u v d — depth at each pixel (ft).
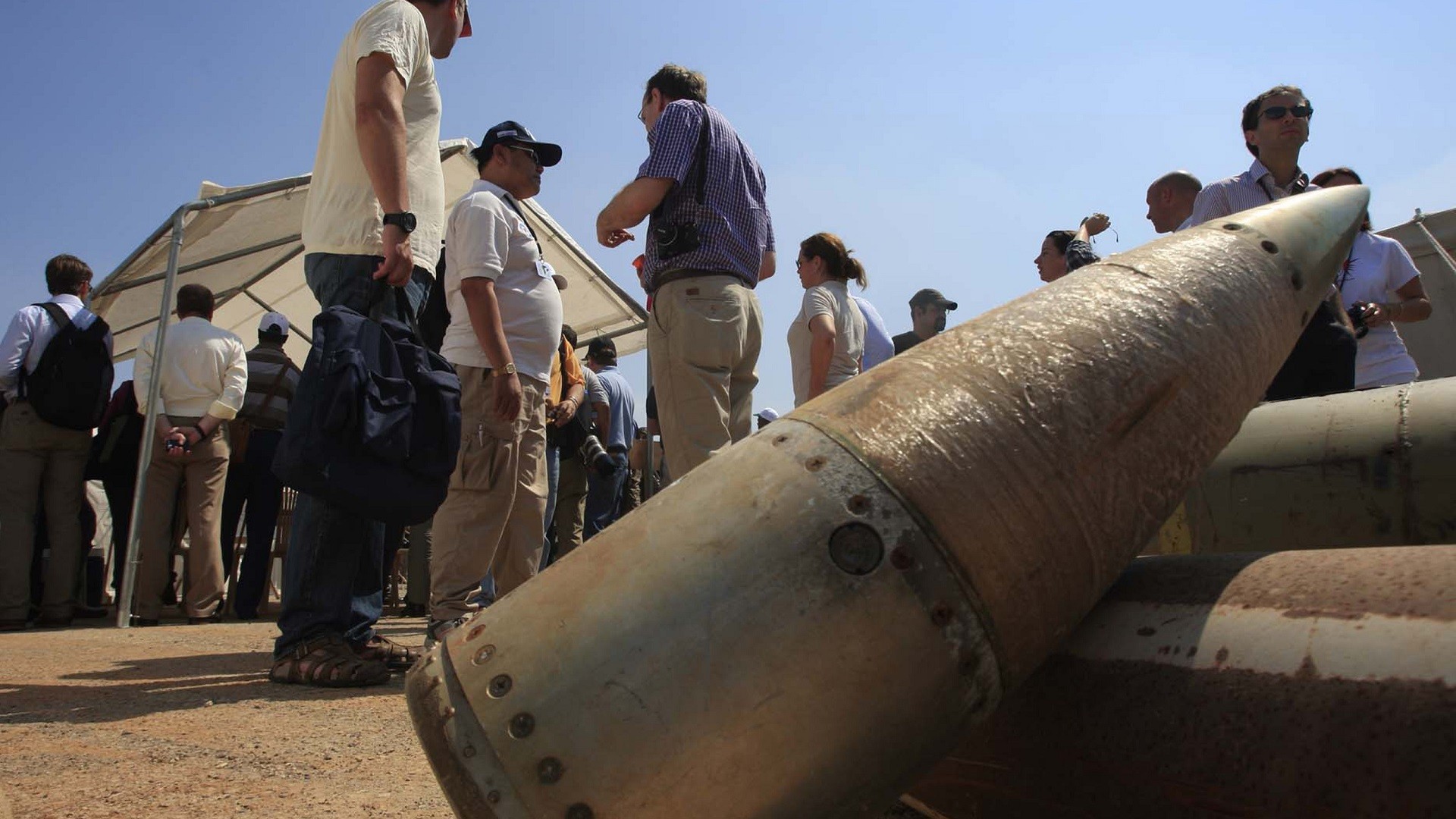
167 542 23.62
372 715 10.40
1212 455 5.64
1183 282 5.89
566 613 4.75
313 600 12.28
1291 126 14.33
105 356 23.25
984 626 4.76
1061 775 5.21
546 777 4.48
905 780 4.83
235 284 29.99
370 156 11.33
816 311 17.79
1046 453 5.04
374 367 10.97
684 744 4.43
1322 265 6.60
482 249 12.68
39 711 10.66
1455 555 4.56
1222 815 4.47
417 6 12.89
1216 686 4.66
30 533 22.54
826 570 4.61
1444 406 8.39
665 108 14.32
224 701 11.21
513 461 13.10
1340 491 8.62
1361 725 4.13
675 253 13.71
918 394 5.17
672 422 13.74
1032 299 5.79
